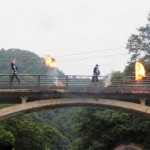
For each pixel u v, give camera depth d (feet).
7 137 89.81
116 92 57.36
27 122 127.03
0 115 53.72
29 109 55.52
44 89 56.80
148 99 59.57
